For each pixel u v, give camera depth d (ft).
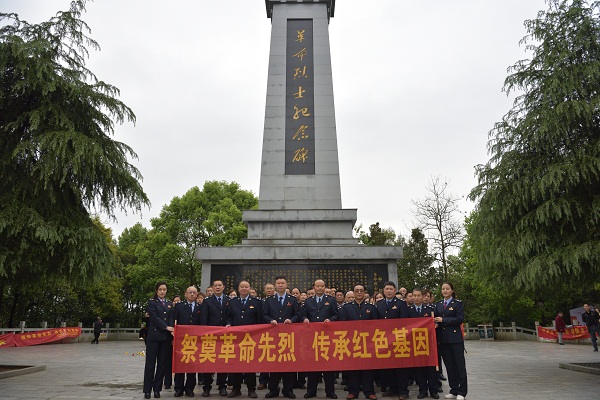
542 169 35.12
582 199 33.83
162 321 26.02
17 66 32.83
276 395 26.18
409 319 25.88
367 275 48.03
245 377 26.94
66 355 57.11
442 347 25.67
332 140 57.98
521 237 34.71
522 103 37.86
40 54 33.88
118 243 148.77
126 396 25.98
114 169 36.42
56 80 34.17
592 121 34.27
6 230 31.65
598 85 34.30
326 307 27.07
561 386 29.22
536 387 28.84
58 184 34.81
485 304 102.73
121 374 36.45
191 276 110.52
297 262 48.52
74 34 37.52
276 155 57.52
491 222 37.09
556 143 35.09
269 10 69.41
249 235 52.95
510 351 59.67
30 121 32.60
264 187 56.34
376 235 128.06
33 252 33.47
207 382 26.58
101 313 114.93
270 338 25.99
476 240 39.68
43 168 32.09
